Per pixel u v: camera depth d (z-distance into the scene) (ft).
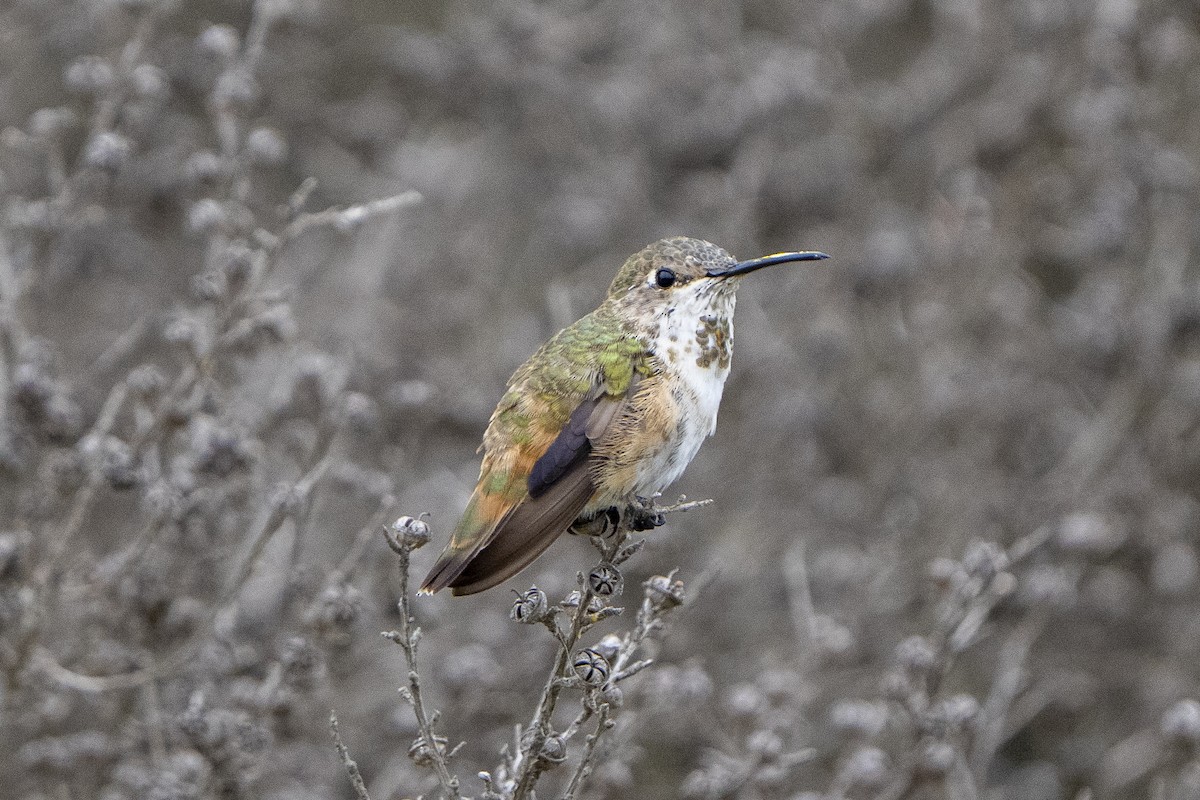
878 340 51.31
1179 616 44.93
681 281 25.32
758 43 53.67
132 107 32.58
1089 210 49.08
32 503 28.89
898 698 28.17
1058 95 49.37
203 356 27.94
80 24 47.85
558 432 23.89
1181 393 45.50
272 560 35.04
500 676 34.63
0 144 40.68
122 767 29.96
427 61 50.67
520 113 52.08
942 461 46.29
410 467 36.81
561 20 51.88
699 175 51.29
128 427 33.14
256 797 31.89
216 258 30.22
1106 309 45.93
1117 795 42.78
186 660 27.30
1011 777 43.70
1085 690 43.29
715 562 26.27
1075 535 35.76
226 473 28.17
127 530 36.55
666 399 24.50
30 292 31.71
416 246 49.60
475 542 23.18
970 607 28.04
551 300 44.19
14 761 32.35
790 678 31.89
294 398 34.37
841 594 43.06
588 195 50.57
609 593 19.80
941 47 55.77
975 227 49.16
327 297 46.91
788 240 51.57
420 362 42.86
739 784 27.53
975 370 46.80
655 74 51.80
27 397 28.30
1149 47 46.98
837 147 52.70
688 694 28.02
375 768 36.45
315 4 37.42
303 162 50.14
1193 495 46.19
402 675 37.32
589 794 26.76
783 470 46.70
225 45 32.89
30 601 27.73
